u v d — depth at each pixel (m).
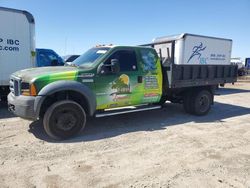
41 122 6.35
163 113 8.02
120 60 5.98
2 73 7.84
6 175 3.55
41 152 4.42
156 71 6.64
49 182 3.38
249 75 37.91
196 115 7.75
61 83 5.07
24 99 4.96
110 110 6.16
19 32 8.03
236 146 4.96
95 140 5.14
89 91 5.42
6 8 7.70
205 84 7.68
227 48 15.84
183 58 13.34
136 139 5.26
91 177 3.55
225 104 10.29
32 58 8.39
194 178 3.59
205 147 4.87
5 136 5.26
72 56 14.22
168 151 4.61
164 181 3.48
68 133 5.19
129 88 6.13
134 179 3.52
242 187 3.38
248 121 7.18
